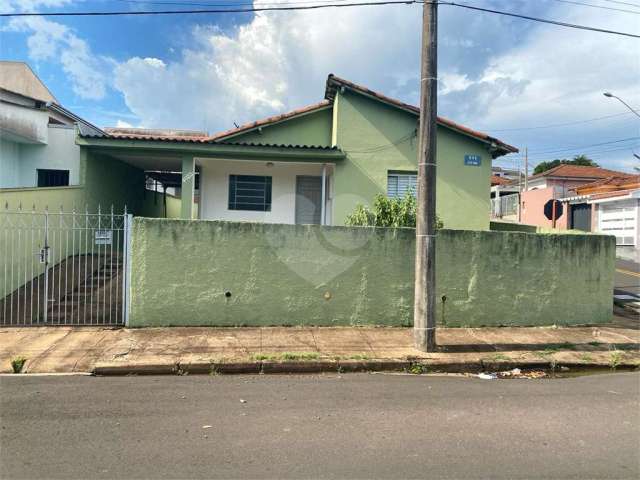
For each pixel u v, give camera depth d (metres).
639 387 6.02
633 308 10.84
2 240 9.31
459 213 13.60
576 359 7.18
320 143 14.19
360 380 6.21
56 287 10.15
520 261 9.02
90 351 6.93
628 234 22.33
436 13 7.36
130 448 3.90
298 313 8.52
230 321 8.38
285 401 5.20
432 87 7.33
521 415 4.84
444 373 6.76
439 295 8.82
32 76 23.91
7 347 7.03
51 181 14.20
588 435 4.31
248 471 3.51
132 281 8.17
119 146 12.28
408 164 13.27
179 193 26.95
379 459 3.74
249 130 13.90
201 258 8.30
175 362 6.51
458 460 3.75
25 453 3.79
